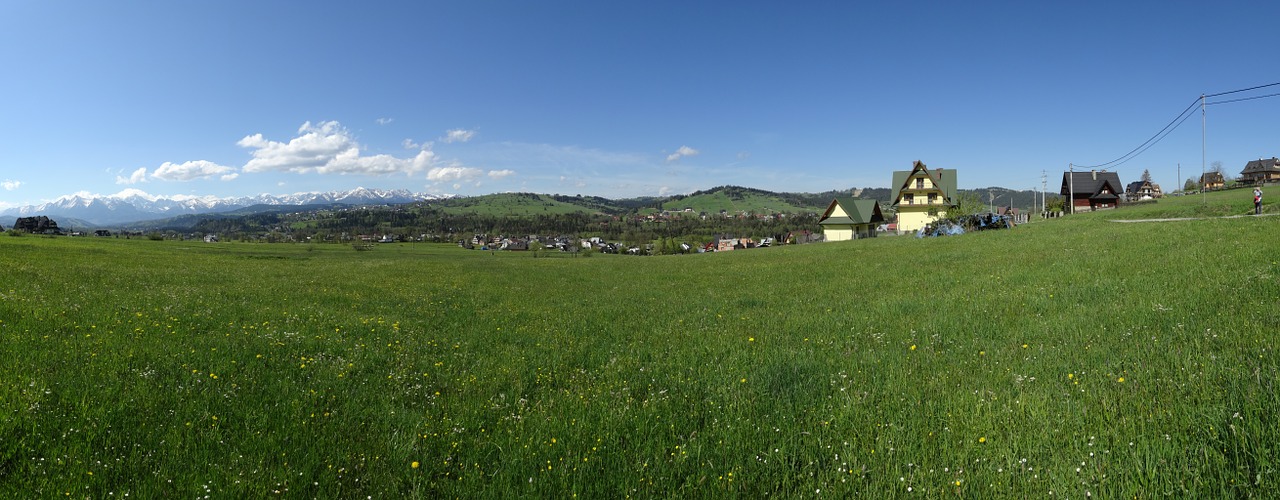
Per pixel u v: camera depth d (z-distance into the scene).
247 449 5.60
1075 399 5.97
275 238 188.88
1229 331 7.64
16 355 8.11
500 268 41.00
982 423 5.59
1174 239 21.05
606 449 5.68
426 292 23.58
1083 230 32.62
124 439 5.62
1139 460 4.45
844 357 9.38
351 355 10.34
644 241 169.50
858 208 84.62
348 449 5.73
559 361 10.38
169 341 10.23
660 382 8.45
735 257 46.78
